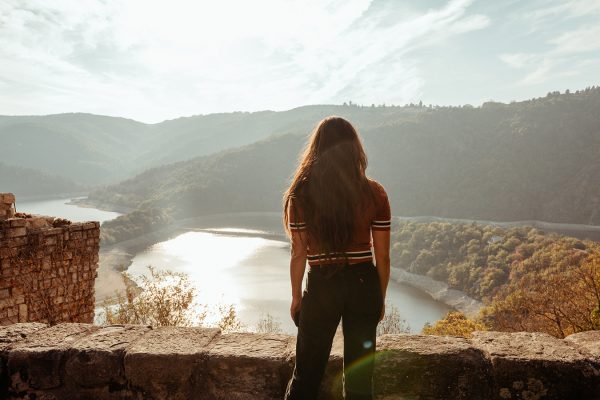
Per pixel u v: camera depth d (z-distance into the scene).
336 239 1.92
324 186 1.94
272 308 71.12
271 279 90.62
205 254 116.25
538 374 2.27
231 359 2.47
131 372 2.54
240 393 2.47
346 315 2.02
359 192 1.95
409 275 101.06
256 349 2.59
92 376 2.57
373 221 2.00
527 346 2.47
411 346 2.46
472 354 2.39
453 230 114.12
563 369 2.25
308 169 2.02
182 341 2.72
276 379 2.45
